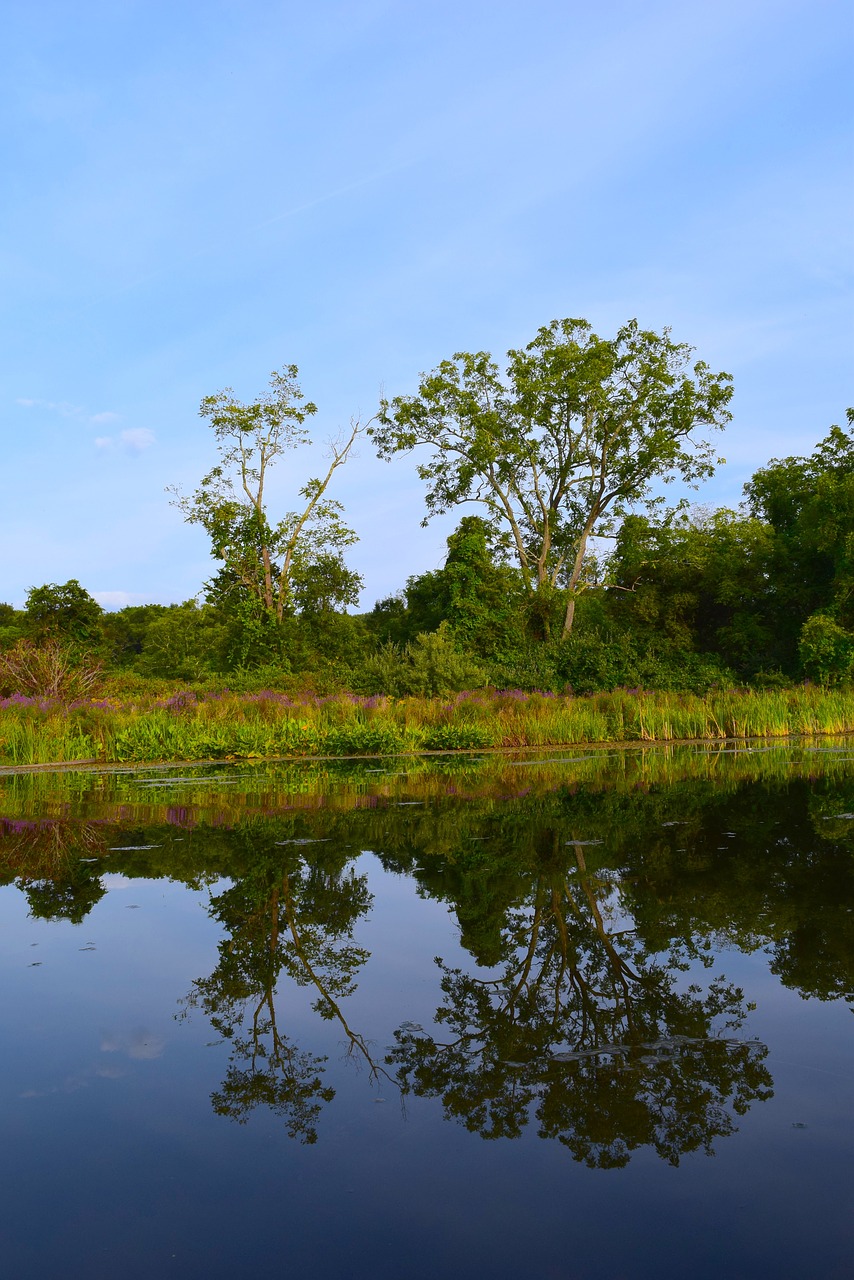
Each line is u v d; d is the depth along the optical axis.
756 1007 2.86
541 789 8.74
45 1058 2.60
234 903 4.34
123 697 18.92
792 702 19.81
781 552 28.94
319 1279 1.61
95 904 4.34
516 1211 1.84
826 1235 1.73
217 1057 2.60
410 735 15.48
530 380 32.38
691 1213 1.81
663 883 4.48
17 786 9.84
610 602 33.44
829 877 4.50
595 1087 2.37
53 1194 1.93
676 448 31.92
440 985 3.15
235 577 32.22
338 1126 2.20
